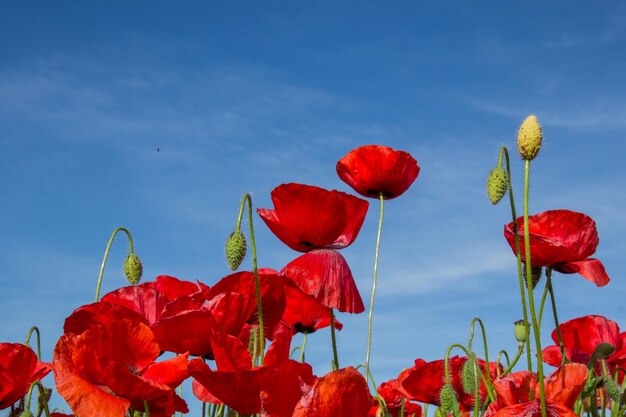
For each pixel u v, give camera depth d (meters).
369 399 0.61
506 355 0.95
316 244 0.87
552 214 0.89
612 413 0.91
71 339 0.71
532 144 0.78
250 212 0.81
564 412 0.72
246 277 0.79
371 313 1.02
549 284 0.90
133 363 0.72
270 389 0.67
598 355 0.87
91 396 0.69
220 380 0.68
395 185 1.05
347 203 0.87
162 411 0.73
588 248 0.89
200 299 0.81
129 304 0.83
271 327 0.81
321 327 0.93
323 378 0.60
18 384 0.84
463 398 0.95
